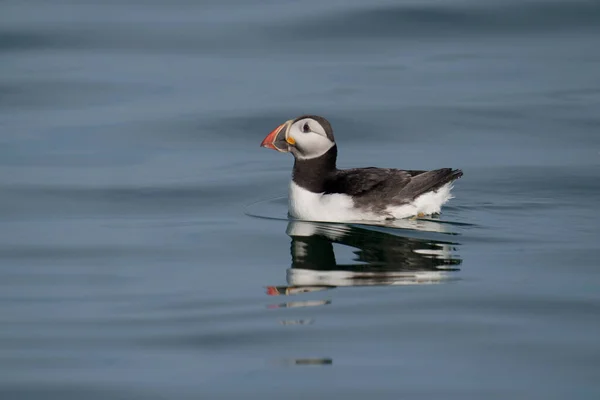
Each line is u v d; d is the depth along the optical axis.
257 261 13.08
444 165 17.20
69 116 19.41
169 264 13.05
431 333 10.67
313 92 20.22
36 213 15.23
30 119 19.25
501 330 10.72
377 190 14.18
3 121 19.17
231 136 18.61
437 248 13.27
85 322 11.20
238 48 22.34
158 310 11.50
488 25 23.05
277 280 12.36
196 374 9.89
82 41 22.56
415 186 14.17
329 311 11.31
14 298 11.95
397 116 19.20
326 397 9.40
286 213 15.12
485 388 9.52
